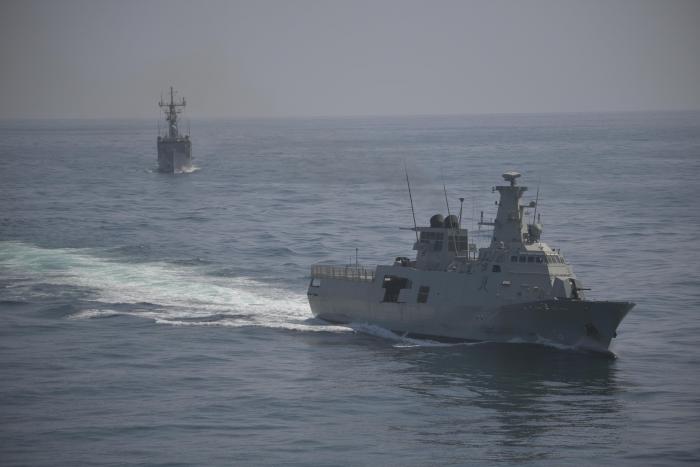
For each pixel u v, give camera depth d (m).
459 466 153.38
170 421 171.25
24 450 159.00
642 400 179.75
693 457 154.75
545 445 160.75
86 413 175.25
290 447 160.38
